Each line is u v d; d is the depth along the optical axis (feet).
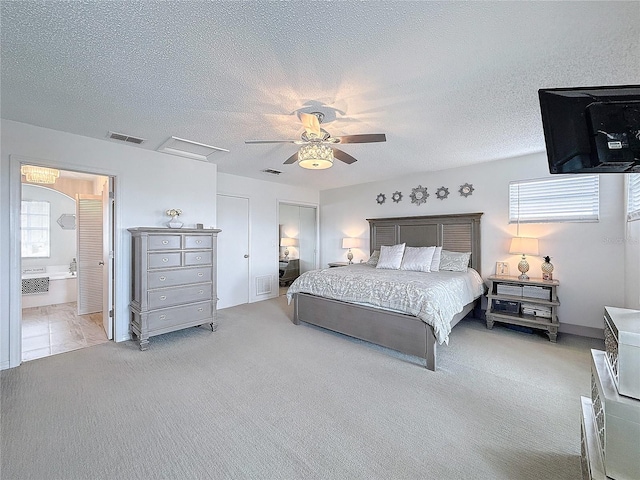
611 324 3.68
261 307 16.17
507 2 4.29
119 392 7.22
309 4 4.35
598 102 4.06
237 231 16.88
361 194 19.13
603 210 10.96
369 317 10.17
